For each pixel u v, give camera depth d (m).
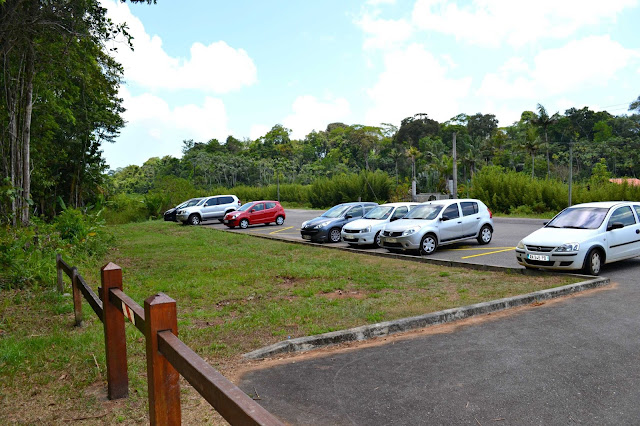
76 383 4.17
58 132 23.45
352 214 17.22
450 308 6.51
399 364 4.59
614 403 3.59
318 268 10.54
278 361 4.82
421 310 6.51
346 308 6.77
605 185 30.52
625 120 96.25
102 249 14.18
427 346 5.12
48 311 7.02
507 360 4.58
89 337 5.54
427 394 3.86
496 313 6.46
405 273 9.66
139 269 11.21
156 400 2.25
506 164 85.31
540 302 6.95
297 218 32.41
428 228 12.70
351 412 3.59
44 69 14.06
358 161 126.81
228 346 5.27
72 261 11.17
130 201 37.56
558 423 3.31
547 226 9.87
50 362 4.80
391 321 5.84
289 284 8.86
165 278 9.76
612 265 9.91
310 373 4.45
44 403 3.80
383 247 13.88
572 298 7.12
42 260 9.60
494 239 15.88
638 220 9.70
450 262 10.56
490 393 3.83
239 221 24.52
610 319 5.88
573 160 84.25
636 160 78.44
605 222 9.14
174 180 39.38
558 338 5.20
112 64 15.54
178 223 28.86
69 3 11.24
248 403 1.56
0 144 13.50
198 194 40.19
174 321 2.31
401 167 99.44
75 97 19.12
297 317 6.38
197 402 3.83
